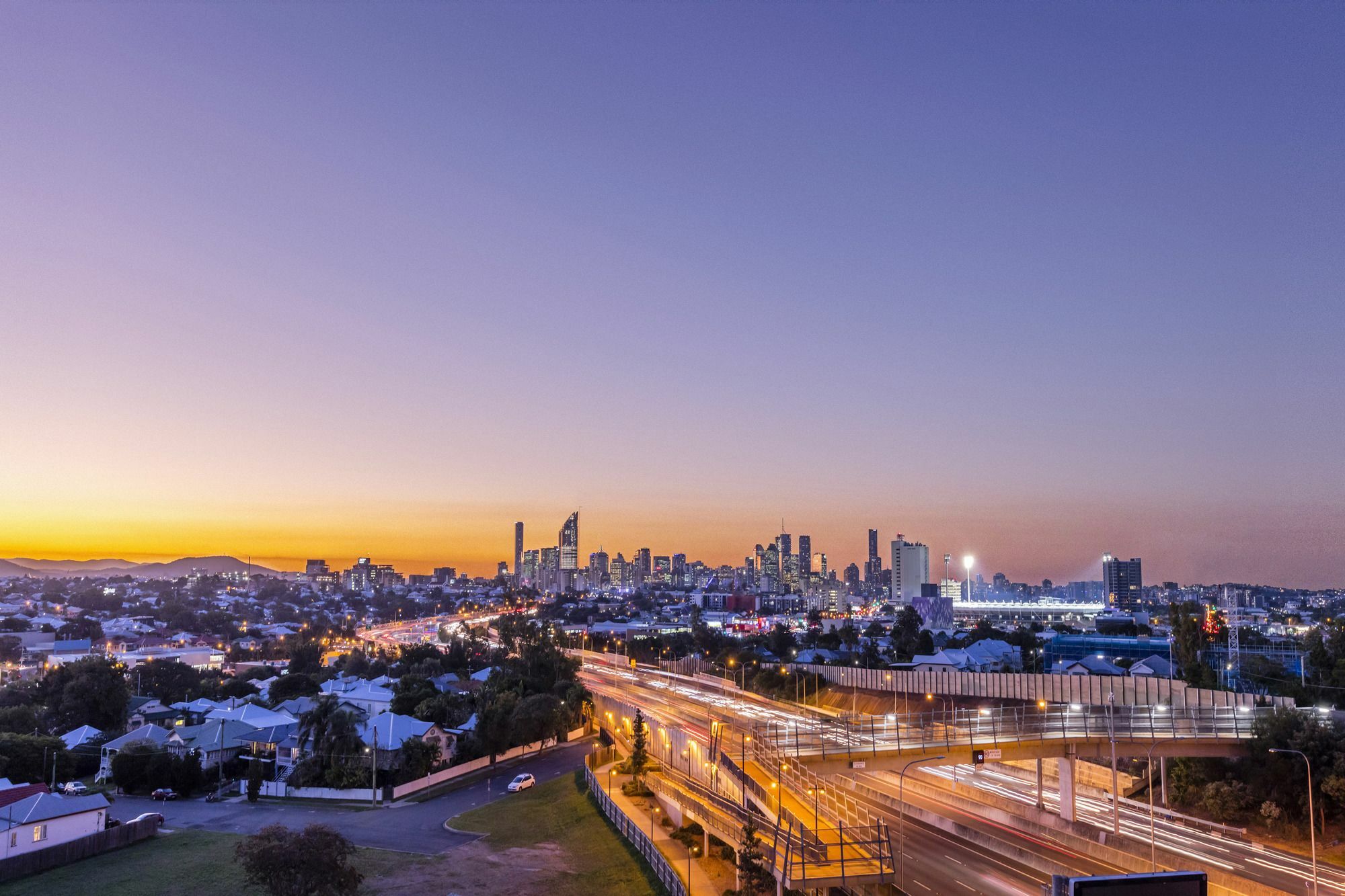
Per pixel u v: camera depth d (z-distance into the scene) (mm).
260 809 111562
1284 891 66812
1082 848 79875
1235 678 155750
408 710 160500
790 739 97875
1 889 79812
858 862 62969
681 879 77188
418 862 87938
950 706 158375
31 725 139500
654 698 195125
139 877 83062
